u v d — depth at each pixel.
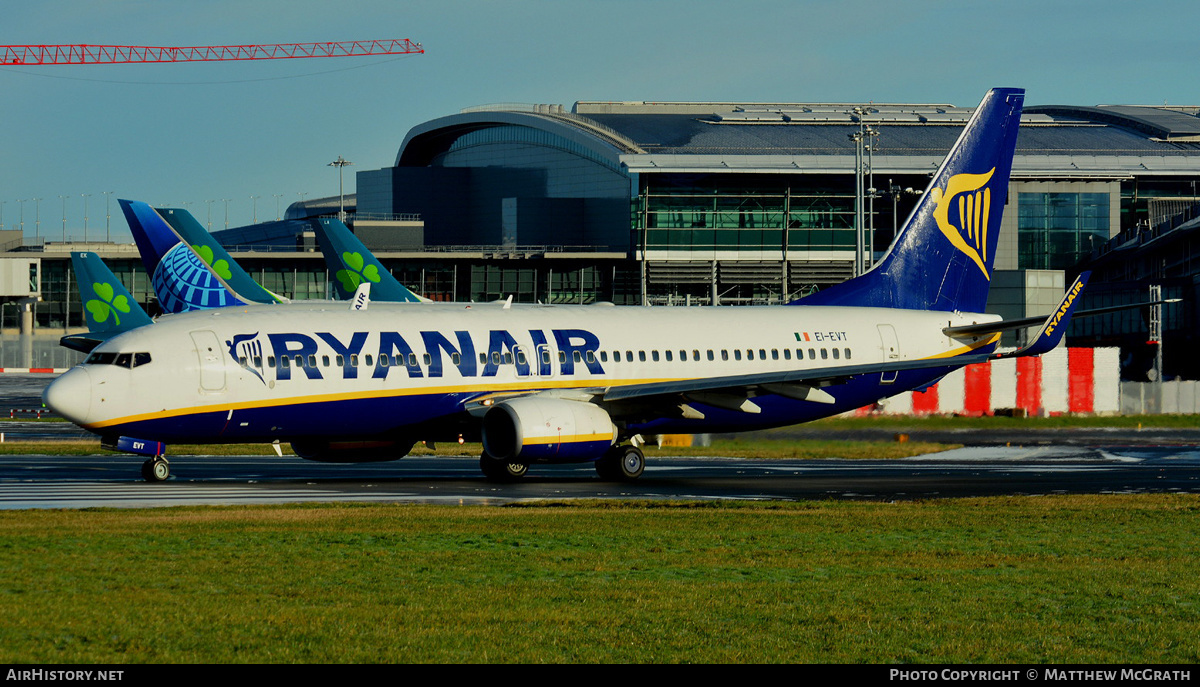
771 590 65.06
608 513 100.12
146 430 127.25
